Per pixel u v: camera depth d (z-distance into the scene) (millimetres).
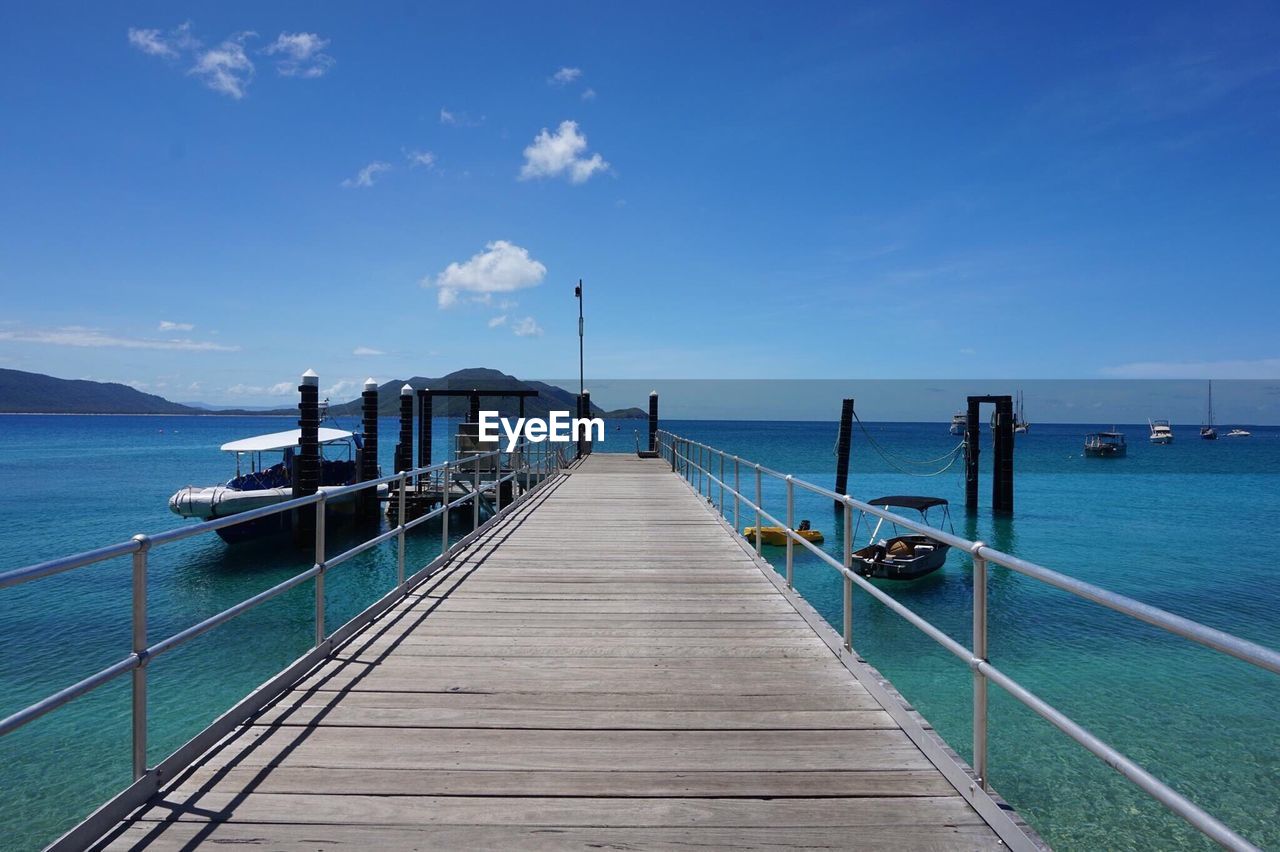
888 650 11562
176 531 3428
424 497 22547
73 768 7590
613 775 3406
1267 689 9867
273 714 4090
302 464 19953
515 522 11820
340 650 5262
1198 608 14383
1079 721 8953
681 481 18875
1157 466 60938
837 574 16750
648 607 6555
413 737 3809
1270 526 25094
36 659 10914
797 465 57656
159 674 10219
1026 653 11344
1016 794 7359
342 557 5441
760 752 3664
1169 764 7922
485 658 5117
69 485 38031
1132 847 6574
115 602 14461
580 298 29641
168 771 3287
